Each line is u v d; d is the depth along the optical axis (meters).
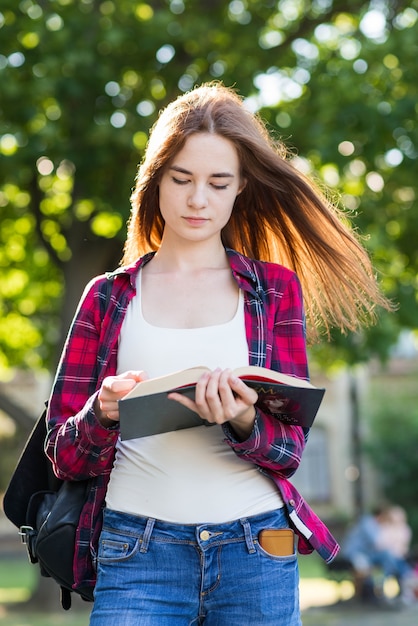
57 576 3.20
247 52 12.33
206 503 2.97
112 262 12.62
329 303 3.49
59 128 11.70
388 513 15.72
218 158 3.04
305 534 3.08
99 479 3.13
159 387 2.71
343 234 3.39
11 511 3.45
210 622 3.03
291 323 3.16
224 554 2.97
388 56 11.99
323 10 12.73
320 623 12.71
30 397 31.64
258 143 3.13
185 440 2.99
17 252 14.92
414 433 29.33
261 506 3.02
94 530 3.13
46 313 15.48
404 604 15.38
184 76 12.08
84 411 2.94
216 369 2.74
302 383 2.81
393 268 13.33
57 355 12.52
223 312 3.08
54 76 11.25
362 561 15.07
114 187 12.13
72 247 12.62
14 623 12.45
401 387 31.20
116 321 3.08
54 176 12.34
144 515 2.98
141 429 2.78
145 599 2.95
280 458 2.97
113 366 3.08
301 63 12.41
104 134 11.24
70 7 11.71
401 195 13.04
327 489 32.72
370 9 12.26
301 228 3.37
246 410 2.85
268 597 2.98
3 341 16.03
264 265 3.21
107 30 11.40
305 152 11.74
